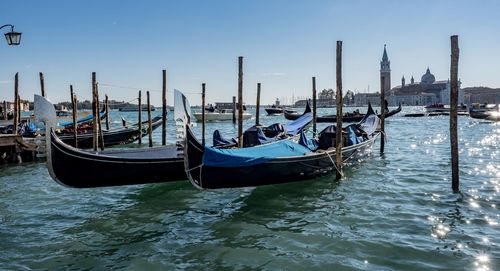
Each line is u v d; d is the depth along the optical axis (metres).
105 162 10.02
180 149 10.95
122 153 12.30
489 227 7.95
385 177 12.95
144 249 7.39
